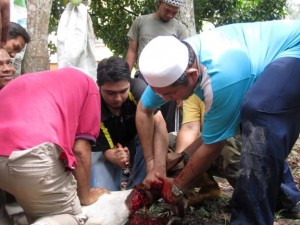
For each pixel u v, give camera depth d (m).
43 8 1.98
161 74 1.16
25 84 1.29
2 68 1.46
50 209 1.26
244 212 1.23
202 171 1.35
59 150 1.22
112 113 1.63
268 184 1.22
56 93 1.28
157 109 1.58
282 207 1.61
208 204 1.69
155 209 1.58
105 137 1.64
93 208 1.39
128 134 1.71
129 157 1.71
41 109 1.24
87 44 2.11
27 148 1.18
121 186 1.87
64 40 2.03
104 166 1.66
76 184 1.33
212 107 1.22
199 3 4.01
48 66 2.01
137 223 1.44
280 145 1.20
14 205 1.44
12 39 1.57
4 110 1.25
